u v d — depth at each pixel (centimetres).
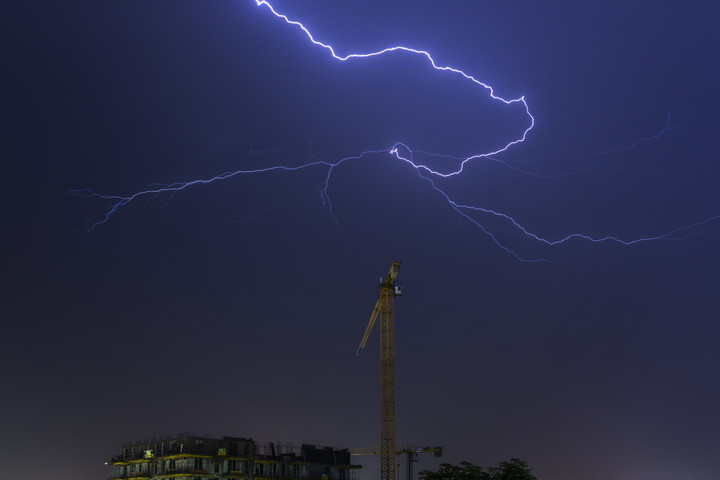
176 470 11838
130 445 12812
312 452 13325
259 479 12188
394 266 13625
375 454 15238
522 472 8019
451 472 8331
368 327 15088
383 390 13725
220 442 12169
